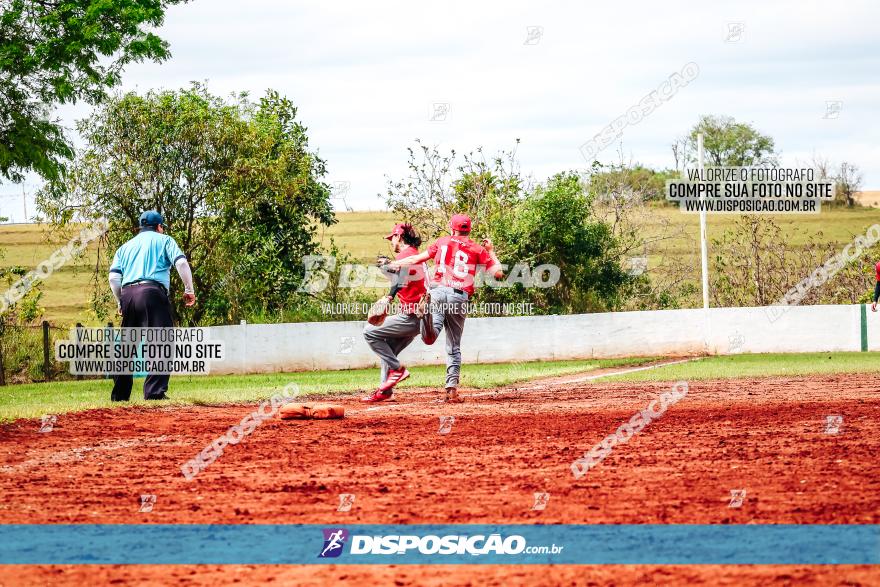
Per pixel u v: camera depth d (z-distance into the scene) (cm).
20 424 1005
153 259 1328
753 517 544
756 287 2923
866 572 437
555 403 1221
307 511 582
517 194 2845
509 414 1086
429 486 654
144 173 2594
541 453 786
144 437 916
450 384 1273
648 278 3070
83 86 2384
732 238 3067
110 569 462
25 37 2356
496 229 2750
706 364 2103
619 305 2905
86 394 1546
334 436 907
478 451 804
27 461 776
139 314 1313
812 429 897
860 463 705
